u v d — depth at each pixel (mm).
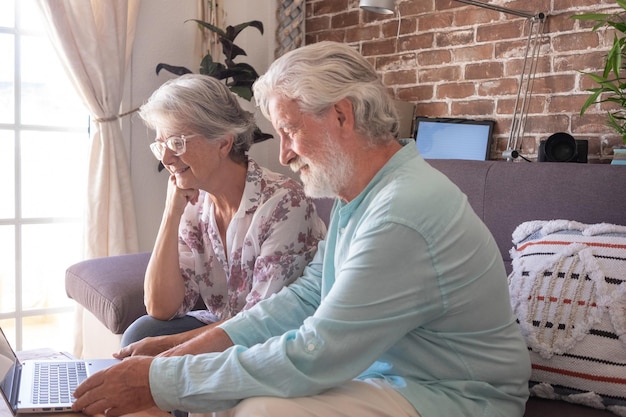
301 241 1893
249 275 1958
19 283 3525
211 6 3895
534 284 1748
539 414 1586
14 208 3488
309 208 1928
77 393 1354
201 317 2109
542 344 1662
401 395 1367
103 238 3492
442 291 1357
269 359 1310
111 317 2396
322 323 1311
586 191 1904
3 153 3441
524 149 3164
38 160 3557
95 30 3410
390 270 1323
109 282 2498
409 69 3596
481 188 2123
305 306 1682
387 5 2773
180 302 2041
